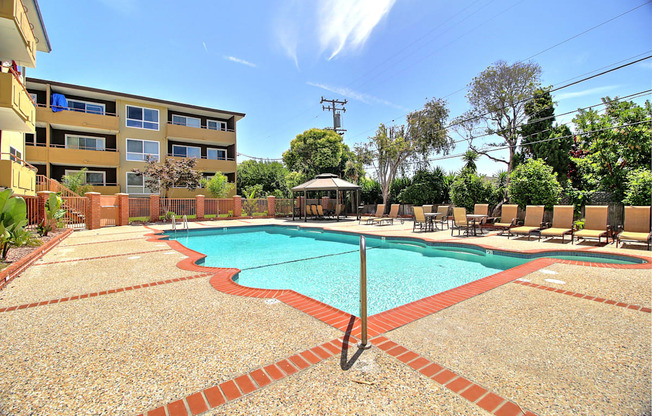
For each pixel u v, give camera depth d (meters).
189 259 6.57
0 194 5.69
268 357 2.41
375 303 4.54
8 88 8.24
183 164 20.08
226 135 25.12
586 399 1.87
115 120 20.77
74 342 2.72
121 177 21.33
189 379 2.12
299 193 22.36
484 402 1.84
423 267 6.82
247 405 1.83
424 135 21.14
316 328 2.99
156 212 17.20
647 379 2.08
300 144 34.72
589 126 13.88
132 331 2.95
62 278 5.02
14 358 2.44
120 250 7.83
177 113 24.33
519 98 17.17
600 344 2.61
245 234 13.59
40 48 12.62
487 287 4.35
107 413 1.78
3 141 11.49
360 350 2.52
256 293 4.16
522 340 2.70
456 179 16.42
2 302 3.84
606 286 4.34
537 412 1.75
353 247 9.80
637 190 8.90
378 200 25.42
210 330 2.95
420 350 2.52
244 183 31.34
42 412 1.79
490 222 13.58
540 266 5.63
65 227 12.59
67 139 20.42
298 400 1.87
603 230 8.38
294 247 9.88
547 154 16.06
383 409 1.78
